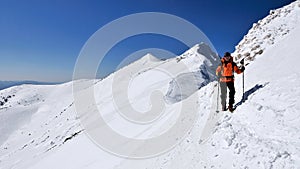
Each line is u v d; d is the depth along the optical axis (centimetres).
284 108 789
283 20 1709
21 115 15275
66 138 3809
